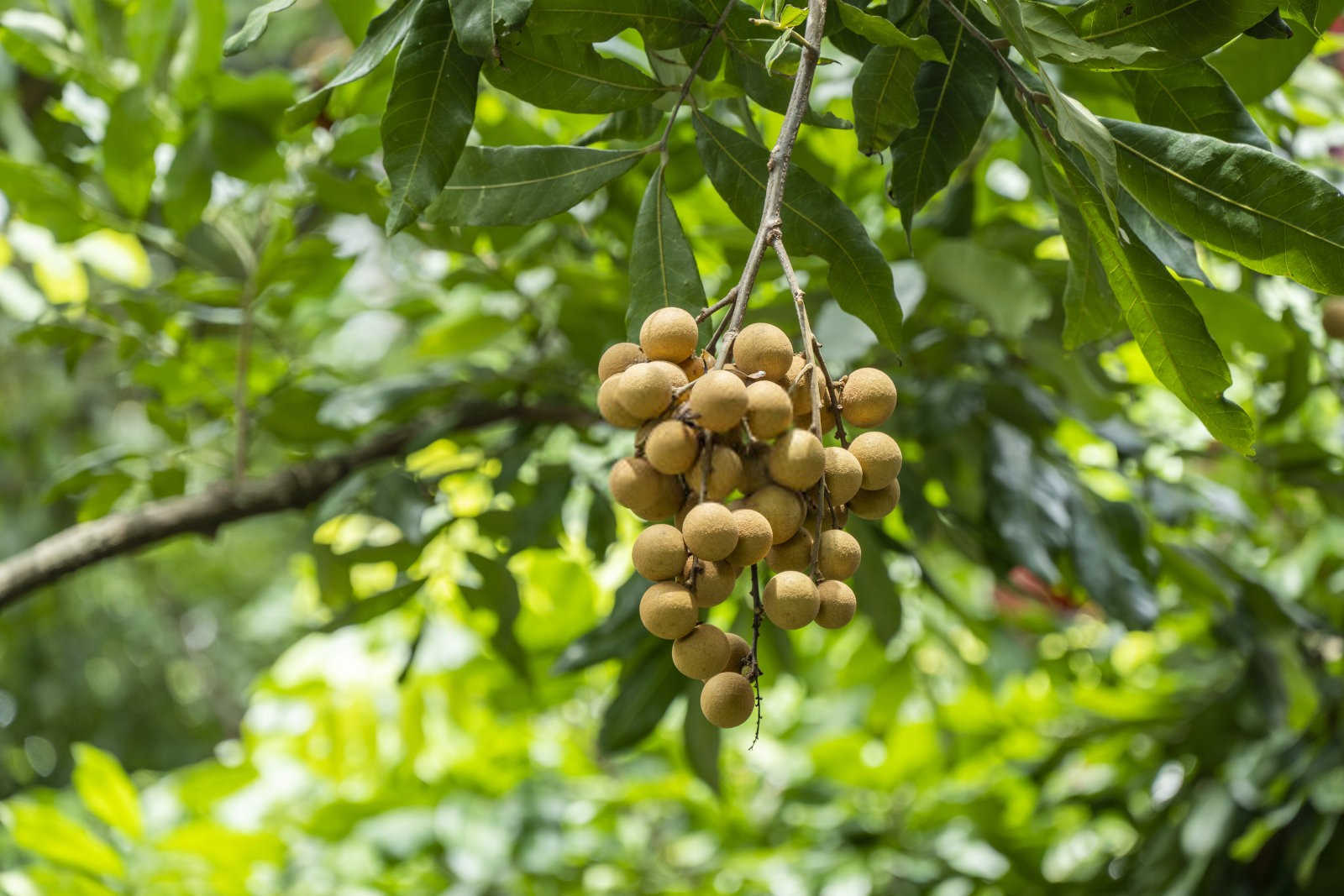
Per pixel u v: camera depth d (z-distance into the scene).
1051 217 2.71
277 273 2.40
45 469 5.73
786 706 3.91
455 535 2.76
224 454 2.78
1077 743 2.99
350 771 3.42
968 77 1.62
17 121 2.75
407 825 3.07
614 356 1.45
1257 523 3.01
